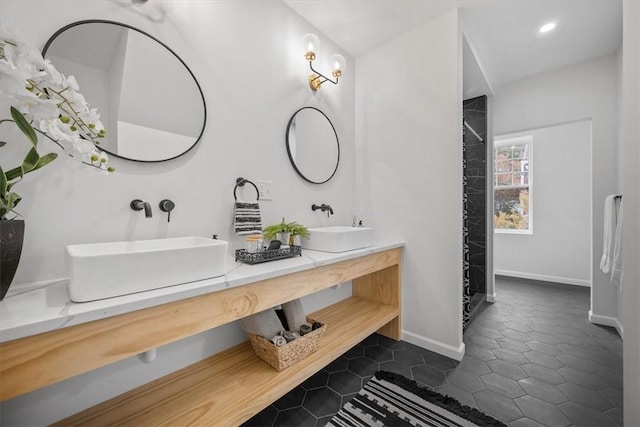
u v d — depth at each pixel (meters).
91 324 0.74
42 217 1.00
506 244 4.42
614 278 2.09
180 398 1.14
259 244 1.41
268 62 1.78
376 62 2.38
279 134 1.85
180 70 1.37
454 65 1.93
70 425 1.00
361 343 2.14
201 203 1.45
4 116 0.94
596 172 2.54
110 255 0.81
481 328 2.41
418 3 1.87
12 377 0.64
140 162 1.24
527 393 1.53
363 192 2.46
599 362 1.84
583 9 1.98
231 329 1.55
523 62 2.71
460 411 1.38
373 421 1.33
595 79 2.62
